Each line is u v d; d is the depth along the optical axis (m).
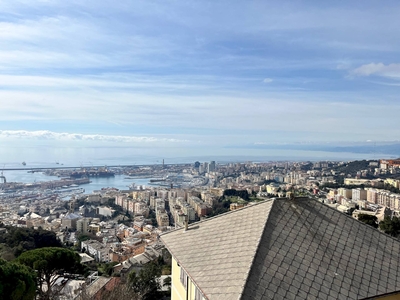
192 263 12.29
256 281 9.67
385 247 12.51
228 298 9.22
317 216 13.36
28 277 19.27
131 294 29.97
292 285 9.73
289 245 11.45
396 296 10.53
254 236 11.97
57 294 29.39
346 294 9.80
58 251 28.19
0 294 17.14
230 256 11.52
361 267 11.12
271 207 13.35
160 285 41.09
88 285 35.28
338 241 12.17
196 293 12.63
